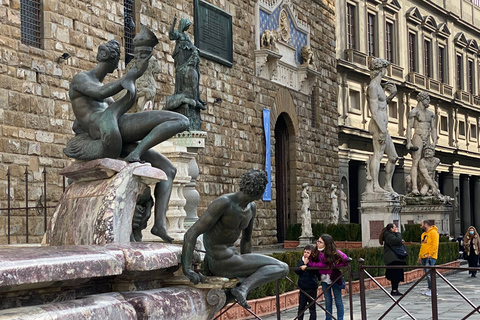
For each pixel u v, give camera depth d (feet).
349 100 159.84
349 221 154.92
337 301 46.24
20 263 15.30
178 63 54.65
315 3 139.44
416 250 86.63
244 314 49.11
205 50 98.58
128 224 22.75
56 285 16.88
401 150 185.37
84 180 24.40
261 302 51.19
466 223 230.68
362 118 164.96
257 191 23.47
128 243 20.98
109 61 25.32
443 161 213.87
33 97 61.82
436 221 113.19
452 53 222.89
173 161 47.50
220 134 101.96
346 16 162.91
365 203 93.50
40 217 61.21
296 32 130.31
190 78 53.93
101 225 22.03
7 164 58.49
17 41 60.29
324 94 141.90
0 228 56.95
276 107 119.96
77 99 24.59
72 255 17.01
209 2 100.73
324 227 120.98
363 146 163.73
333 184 143.84
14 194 58.75
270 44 117.19
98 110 24.61
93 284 19.56
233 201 23.34
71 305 16.53
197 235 22.56
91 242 22.17
